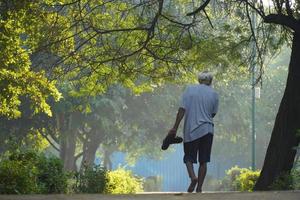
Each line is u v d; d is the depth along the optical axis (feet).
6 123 215.51
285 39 114.73
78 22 107.76
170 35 114.93
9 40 106.93
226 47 120.78
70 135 234.99
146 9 110.01
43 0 105.91
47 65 121.29
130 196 52.01
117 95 229.25
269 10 109.29
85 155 254.68
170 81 124.88
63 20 108.99
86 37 113.80
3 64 111.75
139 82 163.43
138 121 264.11
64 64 117.50
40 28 108.06
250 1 109.91
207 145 66.13
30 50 112.06
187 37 114.62
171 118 269.85
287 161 89.86
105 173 81.76
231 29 122.31
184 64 120.88
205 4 102.37
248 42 120.06
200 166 66.08
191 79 124.98
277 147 90.27
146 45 113.80
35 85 121.08
